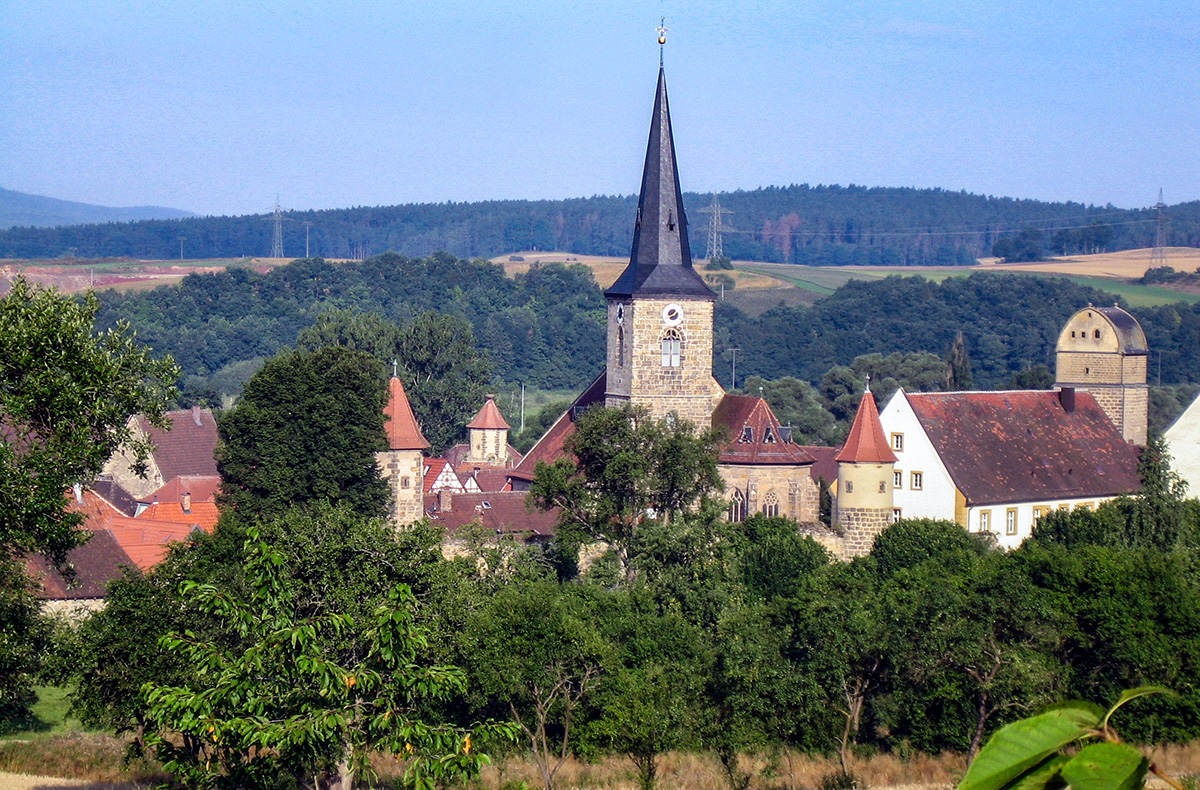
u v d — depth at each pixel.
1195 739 142.62
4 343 106.00
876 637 127.88
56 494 103.06
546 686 125.00
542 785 124.12
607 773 129.25
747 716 125.44
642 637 140.88
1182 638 149.00
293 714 73.56
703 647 136.62
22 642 109.94
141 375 115.31
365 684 70.50
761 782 128.00
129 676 113.00
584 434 194.88
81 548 191.12
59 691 161.75
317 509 138.00
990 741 12.55
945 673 130.00
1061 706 12.62
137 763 123.25
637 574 175.38
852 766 131.88
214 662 71.88
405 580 117.69
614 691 124.25
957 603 129.25
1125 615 146.12
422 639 73.31
